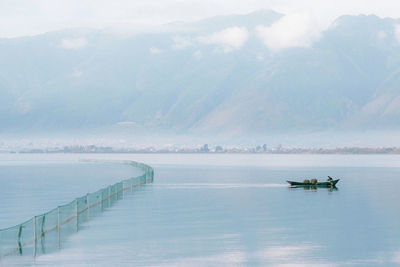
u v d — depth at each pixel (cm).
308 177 15312
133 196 8800
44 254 4212
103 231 5275
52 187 11806
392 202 8050
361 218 6250
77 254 4212
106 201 7988
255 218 6250
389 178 14875
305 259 4088
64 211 6738
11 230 5303
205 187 10975
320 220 6116
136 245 4575
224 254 4250
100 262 3959
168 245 4575
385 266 3875
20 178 15288
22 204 8212
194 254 4238
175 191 9844
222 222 5928
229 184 11981
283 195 9200
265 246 4553
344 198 8656
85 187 11800
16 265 3866
